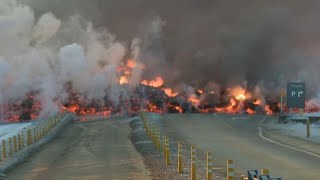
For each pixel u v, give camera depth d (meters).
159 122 57.22
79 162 29.08
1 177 24.20
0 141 41.50
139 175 23.48
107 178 22.94
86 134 47.72
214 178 20.86
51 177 23.88
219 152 31.22
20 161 30.11
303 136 39.78
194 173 19.81
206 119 61.78
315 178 20.86
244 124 54.72
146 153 31.83
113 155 31.94
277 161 26.53
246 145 35.28
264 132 45.34
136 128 50.88
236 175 21.78
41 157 32.16
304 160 26.83
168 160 26.02
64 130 52.16
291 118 54.03
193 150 19.88
